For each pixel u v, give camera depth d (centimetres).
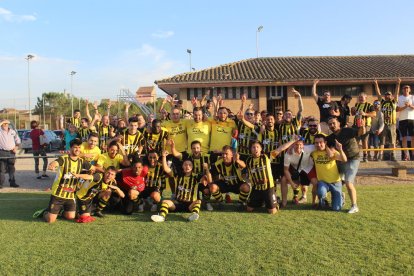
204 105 1112
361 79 1867
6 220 604
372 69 2025
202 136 761
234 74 2006
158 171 683
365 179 966
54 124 3728
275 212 635
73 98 4012
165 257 426
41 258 429
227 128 773
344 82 1889
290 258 419
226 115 771
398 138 1215
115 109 2800
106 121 969
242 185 659
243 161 733
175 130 777
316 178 677
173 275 378
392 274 375
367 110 1019
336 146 620
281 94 1950
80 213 607
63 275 382
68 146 1055
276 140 756
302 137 739
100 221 597
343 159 616
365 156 1031
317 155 657
